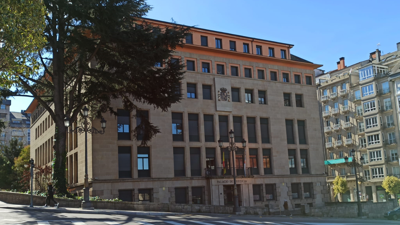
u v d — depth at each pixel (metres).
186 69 43.78
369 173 65.06
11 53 17.84
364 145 66.75
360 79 67.31
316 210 38.84
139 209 27.55
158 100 30.41
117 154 37.97
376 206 44.66
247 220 20.95
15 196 32.66
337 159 69.50
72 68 32.50
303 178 48.91
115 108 38.78
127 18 27.12
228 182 42.62
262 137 47.59
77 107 31.66
